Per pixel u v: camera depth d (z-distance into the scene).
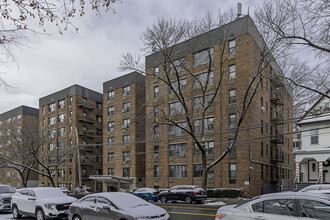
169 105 36.75
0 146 53.06
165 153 36.50
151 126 33.09
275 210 6.79
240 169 29.25
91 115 54.91
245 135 29.17
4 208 16.11
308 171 27.66
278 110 38.94
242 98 29.64
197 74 34.09
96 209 9.64
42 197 12.97
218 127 31.53
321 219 6.04
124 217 8.68
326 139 26.34
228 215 7.59
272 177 35.34
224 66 31.77
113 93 47.69
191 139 34.09
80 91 53.28
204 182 23.77
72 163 50.50
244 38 30.45
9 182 64.06
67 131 52.84
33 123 64.06
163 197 23.83
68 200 12.62
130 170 42.44
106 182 44.66
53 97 57.12
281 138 37.56
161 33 23.38
